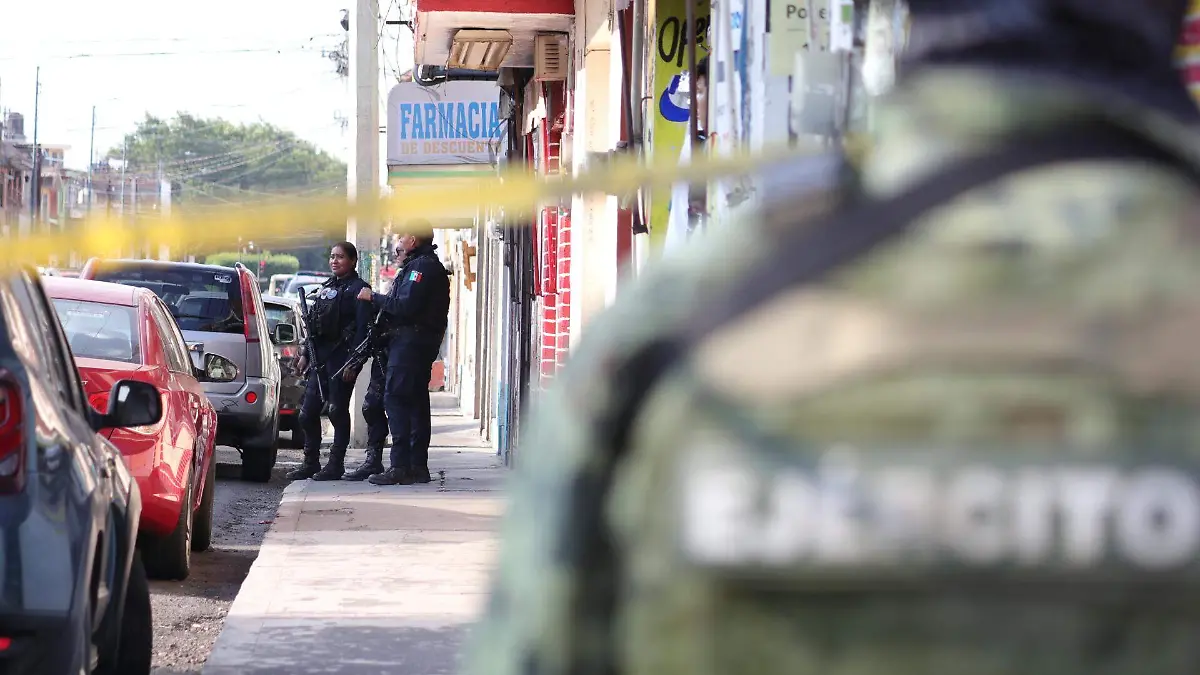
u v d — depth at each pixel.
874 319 2.61
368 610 18.14
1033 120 2.70
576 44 29.97
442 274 32.03
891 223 2.65
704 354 2.68
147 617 13.97
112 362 21.11
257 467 37.03
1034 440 2.58
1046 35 2.75
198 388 24.52
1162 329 2.59
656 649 2.66
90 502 11.10
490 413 48.75
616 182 3.10
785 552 2.58
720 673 2.62
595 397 2.76
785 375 2.62
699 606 2.62
